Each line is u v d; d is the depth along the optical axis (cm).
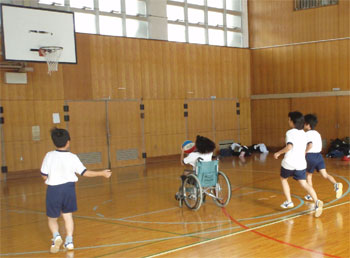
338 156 1291
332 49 1425
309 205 636
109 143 1257
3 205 740
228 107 1548
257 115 1608
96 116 1229
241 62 1580
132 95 1301
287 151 566
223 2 1576
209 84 1490
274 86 1560
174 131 1402
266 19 1562
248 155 1457
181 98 1416
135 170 1181
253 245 445
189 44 1436
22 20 1002
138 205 693
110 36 1251
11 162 1085
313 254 409
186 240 475
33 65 1117
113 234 516
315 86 1467
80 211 662
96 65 1224
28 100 1111
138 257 420
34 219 622
